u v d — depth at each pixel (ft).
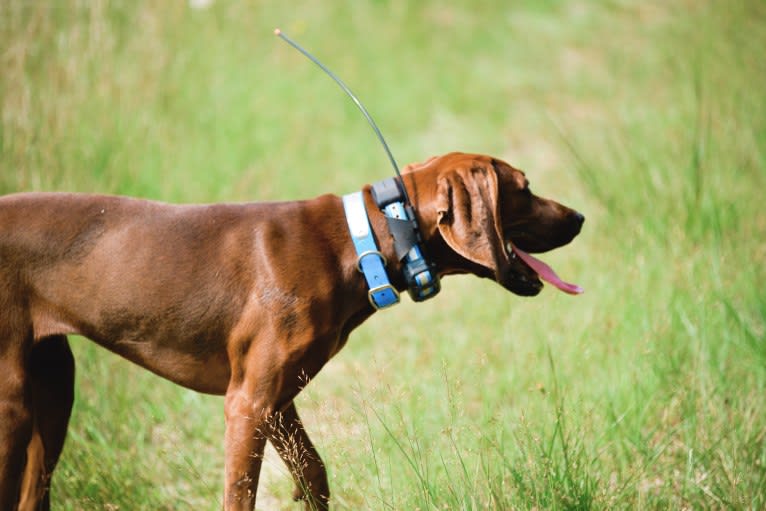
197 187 31.27
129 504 18.63
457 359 24.25
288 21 46.93
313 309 16.17
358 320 17.33
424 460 18.86
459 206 16.26
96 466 19.31
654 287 25.20
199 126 34.94
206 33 39.70
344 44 48.37
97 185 27.61
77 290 16.21
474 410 22.39
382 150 40.75
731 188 30.55
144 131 31.35
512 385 22.09
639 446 19.33
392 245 16.84
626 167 33.32
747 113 35.86
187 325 16.33
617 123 42.19
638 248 27.43
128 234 16.37
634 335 23.07
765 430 19.44
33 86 29.30
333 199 17.42
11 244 15.87
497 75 52.80
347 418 20.15
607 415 19.85
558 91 50.80
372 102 44.55
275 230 16.60
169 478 20.21
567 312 25.07
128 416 21.62
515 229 18.25
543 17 63.82
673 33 57.06
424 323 27.14
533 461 16.85
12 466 15.56
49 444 17.34
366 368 25.09
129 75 33.09
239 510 15.80
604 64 55.21
